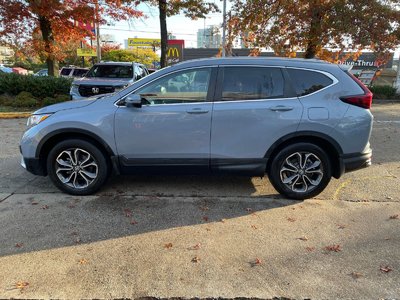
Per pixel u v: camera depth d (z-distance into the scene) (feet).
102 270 10.82
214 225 13.83
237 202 16.05
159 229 13.46
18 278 10.39
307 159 15.97
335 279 10.50
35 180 18.61
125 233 13.11
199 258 11.50
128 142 15.81
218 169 16.02
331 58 52.26
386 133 31.91
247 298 9.64
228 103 15.57
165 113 15.57
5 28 54.49
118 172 16.30
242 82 15.70
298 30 50.03
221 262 11.31
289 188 16.14
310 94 15.65
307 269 10.98
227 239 12.75
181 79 15.69
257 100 15.60
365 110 15.67
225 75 15.70
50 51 57.52
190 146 15.78
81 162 16.30
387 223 14.12
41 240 12.53
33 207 15.24
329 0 46.11
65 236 12.83
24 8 52.54
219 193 17.08
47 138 15.93
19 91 49.19
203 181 18.66
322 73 15.78
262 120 15.46
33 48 57.57
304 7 48.08
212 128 15.58
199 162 15.92
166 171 16.20
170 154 15.90
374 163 22.44
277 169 15.97
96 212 14.83
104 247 12.13
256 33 52.44
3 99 47.03
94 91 37.35
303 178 16.07
